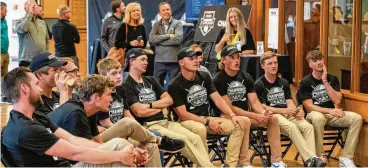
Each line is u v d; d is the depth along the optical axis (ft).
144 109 15.48
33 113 11.13
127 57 15.94
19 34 26.99
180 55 16.30
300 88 18.71
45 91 13.33
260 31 25.53
